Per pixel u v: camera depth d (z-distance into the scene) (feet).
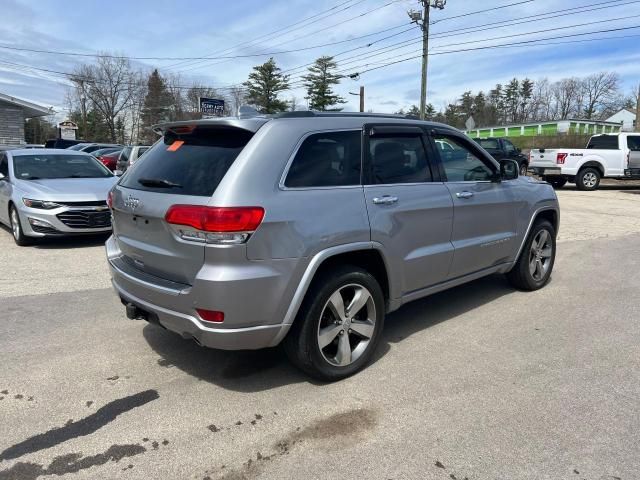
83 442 9.42
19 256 23.95
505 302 17.51
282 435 9.67
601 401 10.87
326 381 11.70
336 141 11.71
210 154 10.94
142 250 11.29
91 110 222.69
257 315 10.18
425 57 95.30
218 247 9.71
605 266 22.66
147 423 10.03
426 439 9.52
